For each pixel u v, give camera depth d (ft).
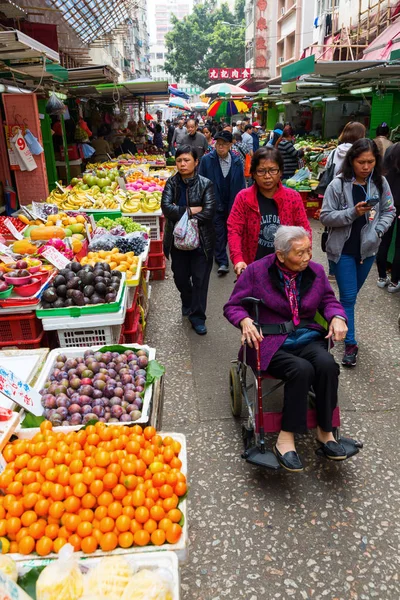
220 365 14.23
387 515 8.84
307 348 9.48
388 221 13.02
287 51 114.52
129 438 7.22
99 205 21.93
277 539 8.38
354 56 53.57
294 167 32.68
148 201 21.66
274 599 7.32
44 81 25.71
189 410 12.12
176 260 16.37
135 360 9.46
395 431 11.14
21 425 7.88
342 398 12.41
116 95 49.34
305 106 57.67
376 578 7.63
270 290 9.68
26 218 18.03
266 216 12.10
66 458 6.80
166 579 5.26
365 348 14.99
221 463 10.27
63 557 5.26
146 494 6.36
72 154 36.24
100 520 6.11
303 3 94.68
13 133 21.02
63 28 33.63
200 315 16.21
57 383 8.87
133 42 165.68
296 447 10.75
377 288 19.89
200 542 8.36
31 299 10.82
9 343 11.25
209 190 15.24
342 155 18.15
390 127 32.37
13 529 6.04
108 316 10.83
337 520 8.75
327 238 13.56
